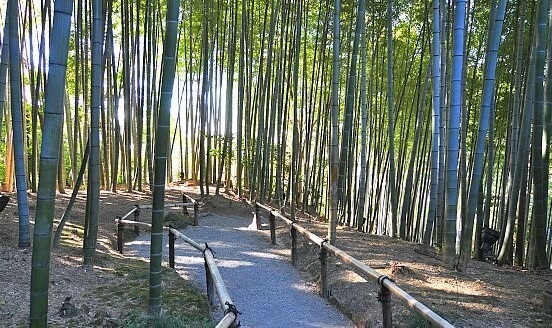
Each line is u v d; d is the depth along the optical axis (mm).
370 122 10734
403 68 11078
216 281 3701
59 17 2727
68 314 3836
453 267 5652
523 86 7602
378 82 11422
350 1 9602
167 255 6789
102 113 11164
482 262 6590
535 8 7258
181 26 12688
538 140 6098
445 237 5676
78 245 6309
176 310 4148
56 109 2805
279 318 4535
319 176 11492
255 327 4293
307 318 4555
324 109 11320
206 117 11875
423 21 9492
